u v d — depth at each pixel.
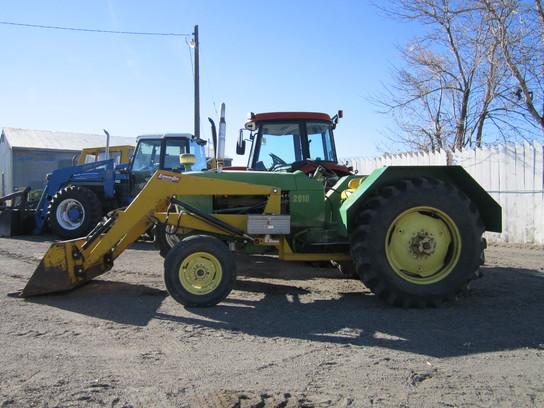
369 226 4.31
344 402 2.43
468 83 12.62
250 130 7.41
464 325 3.82
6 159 29.42
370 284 4.34
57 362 2.93
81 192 10.02
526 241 8.57
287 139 6.99
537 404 2.44
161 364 2.92
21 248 8.36
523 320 3.96
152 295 4.77
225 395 2.47
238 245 5.05
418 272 4.47
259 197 5.11
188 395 2.48
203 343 3.34
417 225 4.45
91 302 4.46
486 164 9.27
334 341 3.42
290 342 3.38
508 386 2.65
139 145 10.74
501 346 3.32
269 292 5.00
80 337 3.44
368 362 3.00
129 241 4.96
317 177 5.44
